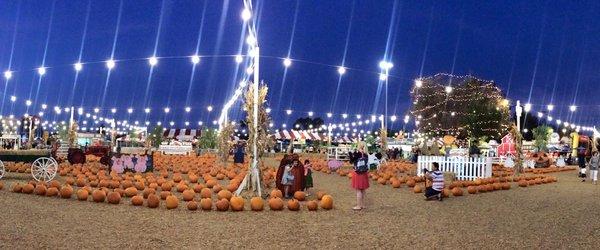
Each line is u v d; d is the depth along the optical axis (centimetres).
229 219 1140
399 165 3169
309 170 1733
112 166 2334
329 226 1067
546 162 3694
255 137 1539
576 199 1633
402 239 936
